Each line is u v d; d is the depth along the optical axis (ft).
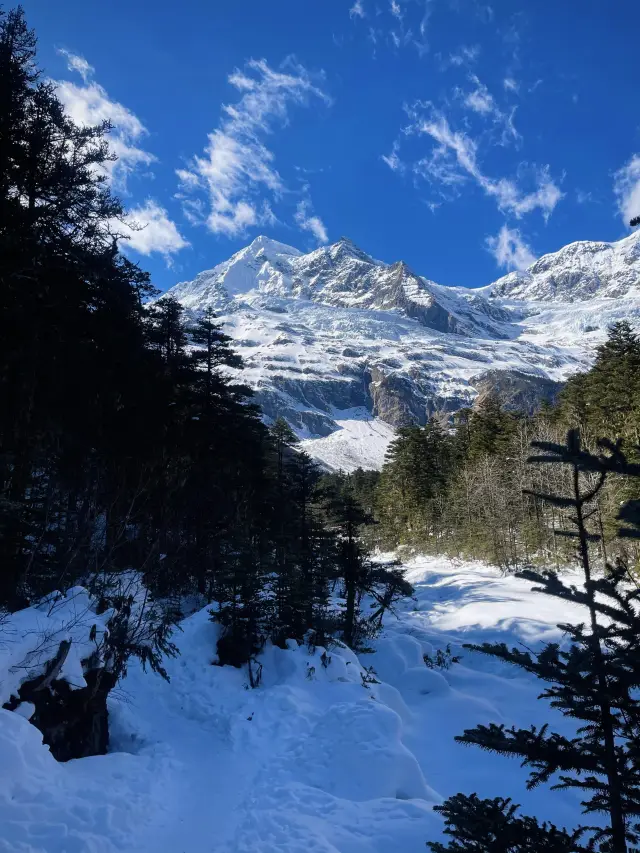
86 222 49.32
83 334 53.42
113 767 28.22
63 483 43.88
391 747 33.86
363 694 46.34
